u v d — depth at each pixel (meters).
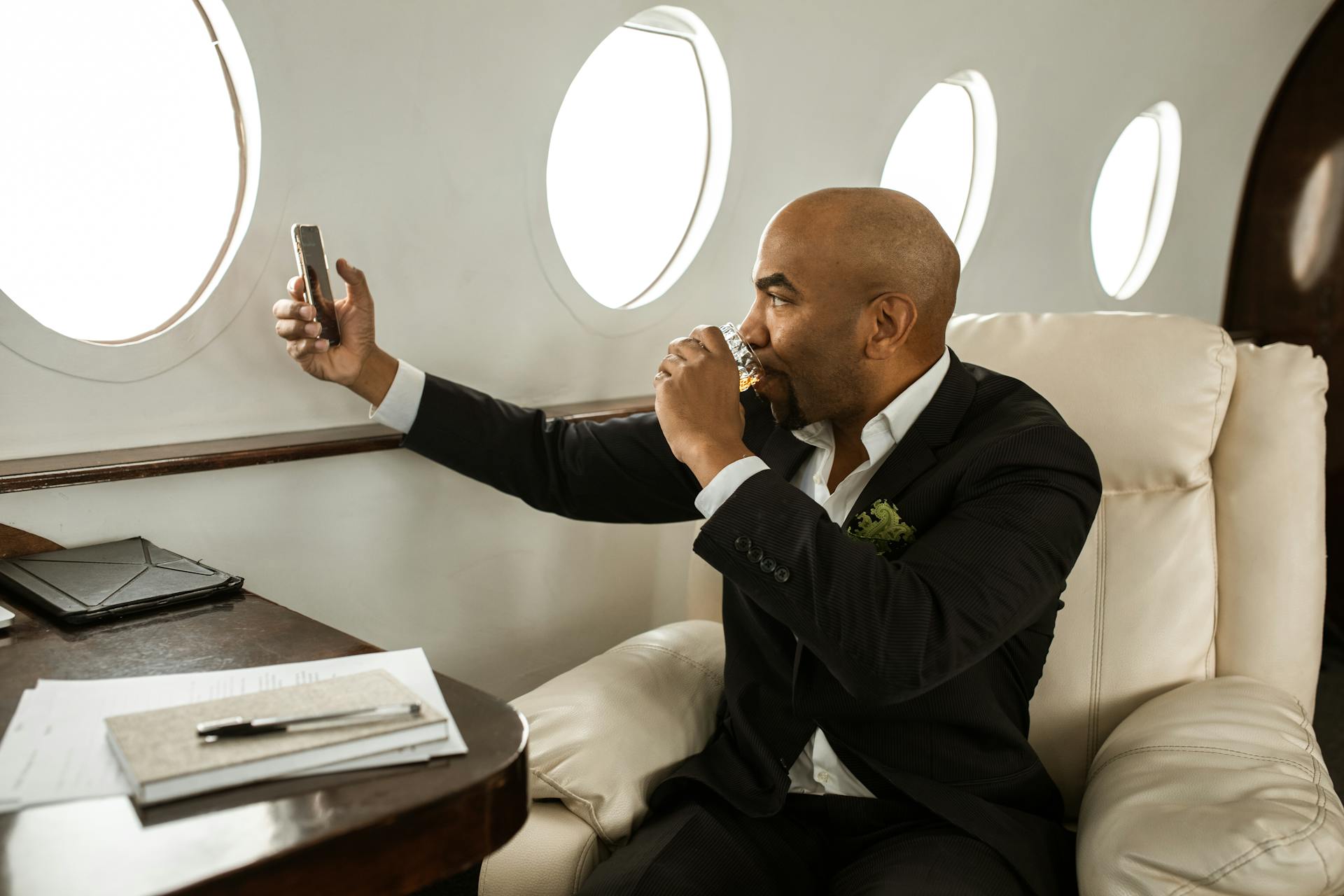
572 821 1.46
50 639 1.18
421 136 1.78
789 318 1.44
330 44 1.60
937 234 1.44
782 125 2.48
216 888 0.74
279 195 1.61
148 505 1.55
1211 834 1.18
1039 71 3.17
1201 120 3.98
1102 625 1.70
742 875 1.39
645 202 2.62
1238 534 1.71
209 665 1.12
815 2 2.37
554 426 1.77
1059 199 3.59
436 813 0.86
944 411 1.49
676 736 1.59
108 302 1.72
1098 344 1.77
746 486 1.30
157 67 1.65
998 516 1.33
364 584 1.88
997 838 1.36
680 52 2.32
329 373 1.59
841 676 1.26
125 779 0.85
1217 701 1.53
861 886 1.33
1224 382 1.72
